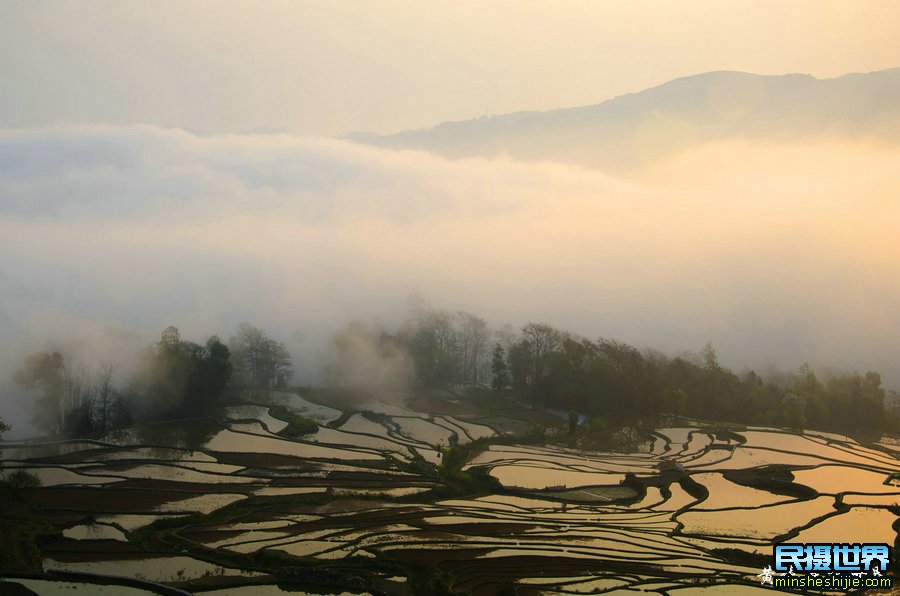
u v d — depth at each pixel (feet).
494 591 239.09
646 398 600.80
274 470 388.57
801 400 591.78
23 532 273.33
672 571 259.80
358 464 405.80
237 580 236.84
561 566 261.03
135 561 252.83
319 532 290.15
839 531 312.71
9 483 338.13
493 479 376.68
